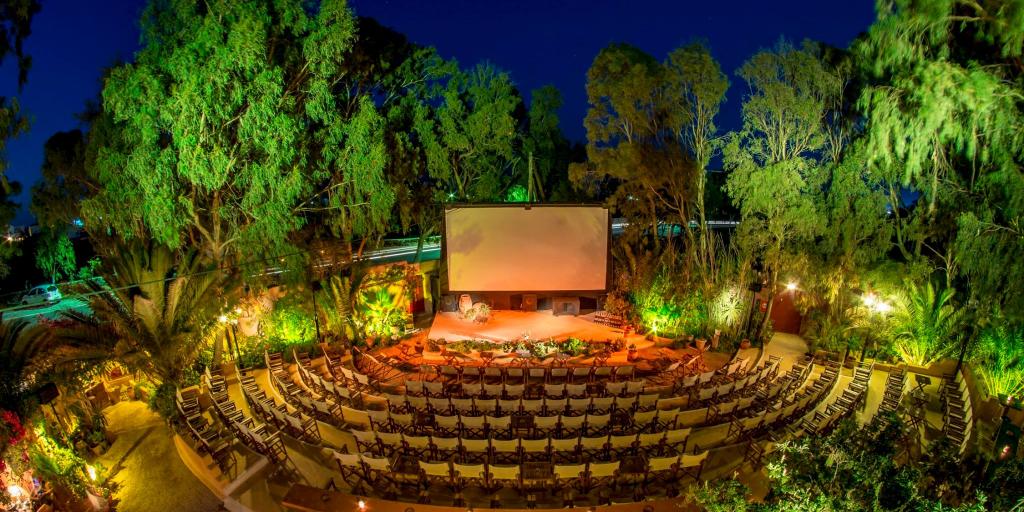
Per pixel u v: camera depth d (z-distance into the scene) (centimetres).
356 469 984
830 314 1662
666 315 1738
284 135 1441
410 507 857
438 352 1600
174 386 1241
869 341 1535
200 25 1345
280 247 1534
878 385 1394
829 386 1317
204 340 1346
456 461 1026
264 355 1498
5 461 877
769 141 1569
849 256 1537
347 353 1617
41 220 1966
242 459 1052
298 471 1027
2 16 1070
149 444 1156
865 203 1467
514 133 2481
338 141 1648
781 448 624
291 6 1459
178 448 1133
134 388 1355
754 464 1027
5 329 1034
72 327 1160
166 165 1359
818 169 1534
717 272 1841
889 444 623
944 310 1454
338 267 1773
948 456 632
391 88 2158
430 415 1167
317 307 1686
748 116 1535
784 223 1538
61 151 1912
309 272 1684
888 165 1259
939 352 1431
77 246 2786
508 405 1166
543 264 1886
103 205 1379
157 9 1383
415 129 2191
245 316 1586
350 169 1684
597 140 1959
